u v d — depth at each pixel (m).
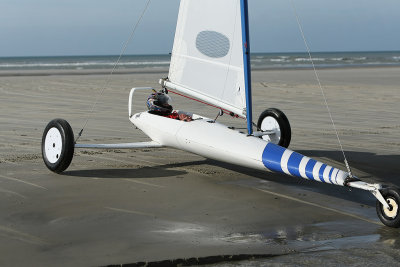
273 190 7.95
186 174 8.87
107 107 19.09
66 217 6.36
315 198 7.54
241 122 15.97
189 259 5.02
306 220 6.48
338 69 58.09
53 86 27.98
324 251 5.36
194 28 8.88
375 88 29.02
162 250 5.27
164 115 9.69
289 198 7.51
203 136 8.41
